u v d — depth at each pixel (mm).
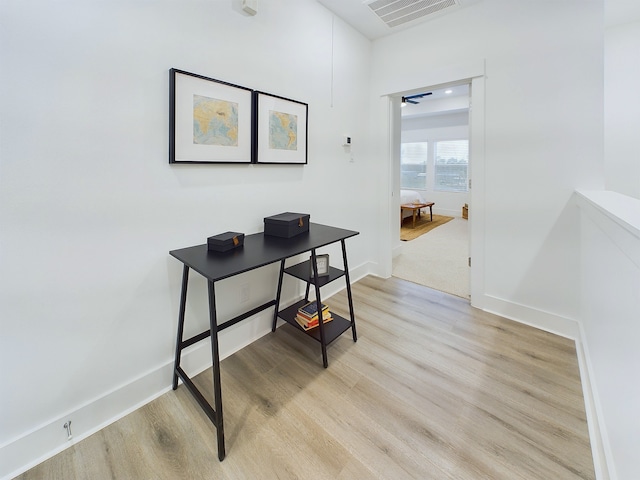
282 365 1915
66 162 1253
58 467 1246
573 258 2127
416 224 6852
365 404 1588
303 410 1551
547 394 1642
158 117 1522
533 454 1294
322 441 1373
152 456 1301
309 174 2525
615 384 1141
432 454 1302
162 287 1630
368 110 3186
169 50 1532
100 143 1340
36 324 1234
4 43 1077
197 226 1750
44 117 1184
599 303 1504
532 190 2250
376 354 2021
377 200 3295
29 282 1205
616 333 1159
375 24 2752
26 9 1114
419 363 1922
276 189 2234
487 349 2061
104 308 1422
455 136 7766
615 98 2695
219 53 1757
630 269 991
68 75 1229
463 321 2441
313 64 2438
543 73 2123
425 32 2705
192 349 1799
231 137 1850
